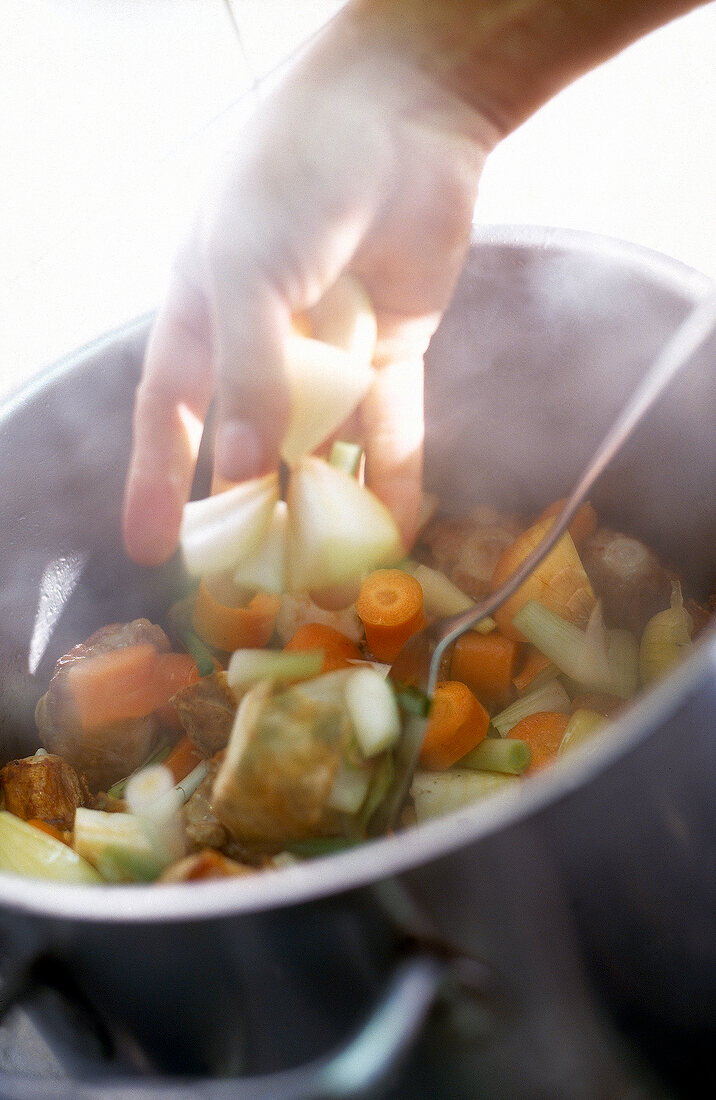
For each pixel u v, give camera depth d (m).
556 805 0.39
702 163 0.76
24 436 0.52
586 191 0.77
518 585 0.49
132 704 0.56
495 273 0.53
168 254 0.77
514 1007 0.42
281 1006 0.41
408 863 0.38
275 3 0.79
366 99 0.50
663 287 0.50
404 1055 0.38
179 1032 0.43
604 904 0.41
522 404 0.58
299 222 0.49
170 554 0.54
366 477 0.57
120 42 0.76
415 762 0.48
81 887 0.39
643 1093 0.46
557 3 0.50
